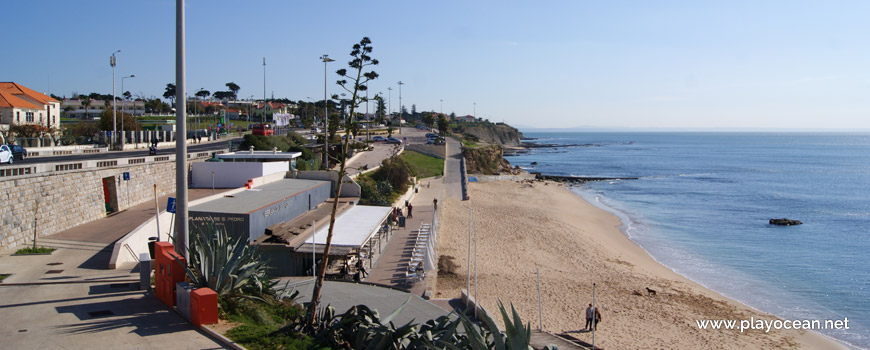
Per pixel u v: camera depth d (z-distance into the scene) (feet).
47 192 73.31
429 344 33.55
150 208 95.76
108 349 36.37
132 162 101.14
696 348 71.56
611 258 120.26
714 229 163.32
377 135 343.05
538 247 125.29
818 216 187.42
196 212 79.66
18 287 50.37
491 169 305.32
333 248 79.51
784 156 567.18
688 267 118.62
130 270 57.82
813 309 92.12
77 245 68.44
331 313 42.39
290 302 51.52
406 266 89.81
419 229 119.44
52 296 47.85
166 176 112.27
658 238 149.69
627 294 93.20
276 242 80.94
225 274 44.70
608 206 209.97
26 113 202.90
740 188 273.75
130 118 224.12
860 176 339.98
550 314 80.79
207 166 122.01
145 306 45.75
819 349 74.38
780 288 103.81
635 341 72.43
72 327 40.27
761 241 146.20
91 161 86.43
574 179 305.12
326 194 125.70
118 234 75.10
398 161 206.80
